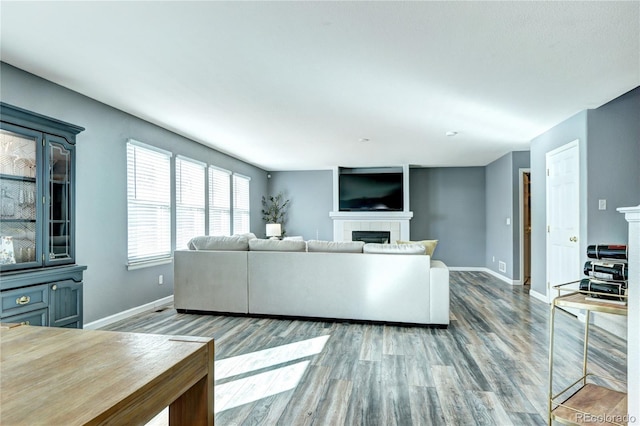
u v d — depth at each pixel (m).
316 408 2.10
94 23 2.19
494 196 7.23
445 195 8.03
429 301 3.67
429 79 3.05
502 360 2.80
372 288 3.78
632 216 1.18
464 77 3.01
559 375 2.52
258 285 4.05
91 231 3.59
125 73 2.96
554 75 2.96
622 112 3.73
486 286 6.00
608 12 2.05
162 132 4.70
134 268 4.16
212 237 4.32
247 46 2.48
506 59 2.67
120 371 0.81
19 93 2.89
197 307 4.21
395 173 7.85
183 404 1.01
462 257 7.96
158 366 0.84
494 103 3.67
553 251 4.59
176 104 3.75
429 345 3.15
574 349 3.03
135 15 2.10
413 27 2.23
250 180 7.75
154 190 4.56
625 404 1.64
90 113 3.57
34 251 2.71
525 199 6.25
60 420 0.61
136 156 4.24
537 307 4.53
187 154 5.30
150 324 3.78
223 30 2.27
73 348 0.95
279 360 2.81
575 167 4.05
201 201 5.71
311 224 8.55
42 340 1.01
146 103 3.72
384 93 3.39
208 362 1.00
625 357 2.84
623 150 3.73
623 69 2.84
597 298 1.64
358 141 5.48
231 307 4.12
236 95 3.47
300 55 2.62
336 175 8.02
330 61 2.72
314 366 2.69
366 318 3.79
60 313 2.79
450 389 2.33
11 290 2.44
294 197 8.61
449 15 2.09
